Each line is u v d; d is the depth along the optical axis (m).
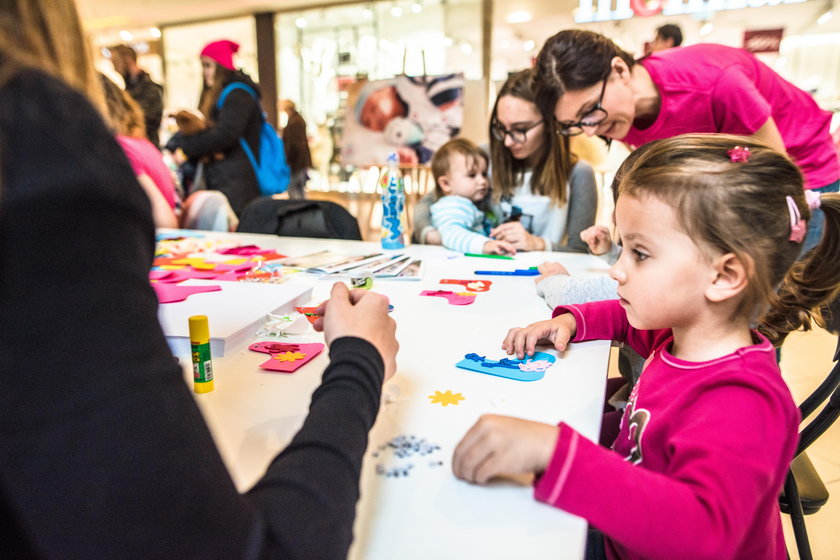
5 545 0.27
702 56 1.42
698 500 0.44
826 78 4.61
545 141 1.82
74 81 0.33
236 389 0.66
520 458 0.45
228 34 6.92
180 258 1.43
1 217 0.24
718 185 0.56
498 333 0.86
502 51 5.79
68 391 0.25
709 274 0.58
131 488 0.26
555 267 1.21
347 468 0.37
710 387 0.55
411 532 0.41
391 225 1.62
